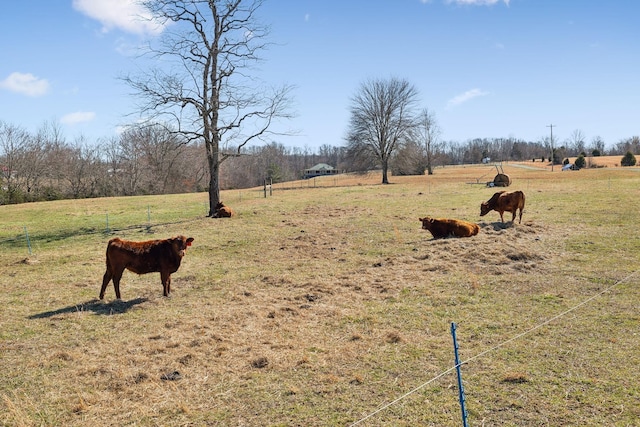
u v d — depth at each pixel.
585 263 14.31
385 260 16.09
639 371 7.40
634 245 16.12
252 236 21.98
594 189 36.00
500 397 6.88
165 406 7.11
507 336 9.16
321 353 8.80
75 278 15.45
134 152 68.56
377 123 67.12
